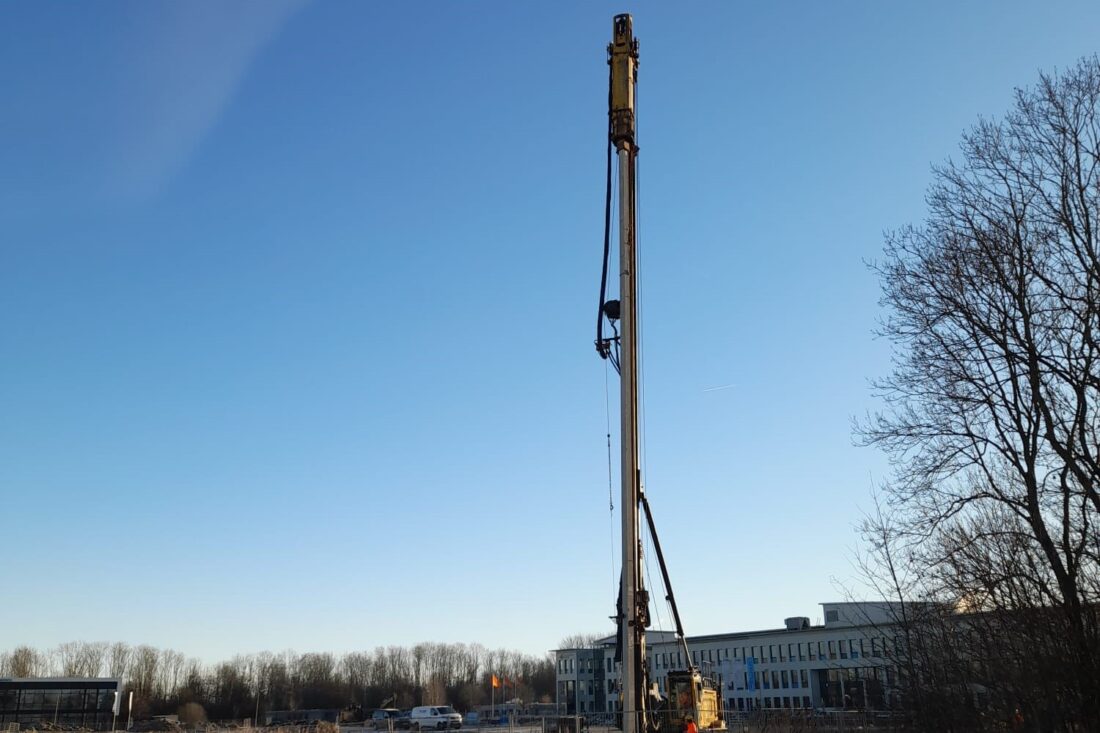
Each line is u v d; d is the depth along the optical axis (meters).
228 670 148.12
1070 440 22.06
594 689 132.50
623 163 22.50
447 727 84.56
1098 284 22.83
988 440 24.27
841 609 87.50
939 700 22.88
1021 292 23.89
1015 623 21.62
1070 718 20.50
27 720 82.62
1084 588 21.11
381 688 163.50
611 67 23.16
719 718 36.91
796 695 103.88
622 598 21.42
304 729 85.88
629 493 20.84
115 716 81.62
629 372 21.42
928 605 24.11
